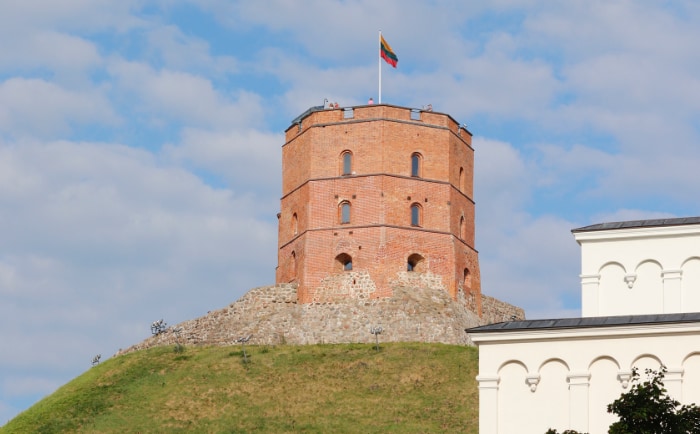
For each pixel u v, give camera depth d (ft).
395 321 407.44
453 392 362.33
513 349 209.97
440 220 427.74
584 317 223.10
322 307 417.49
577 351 206.59
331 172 429.79
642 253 236.22
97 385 382.83
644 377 202.18
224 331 420.36
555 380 207.41
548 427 205.98
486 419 208.74
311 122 435.53
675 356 201.57
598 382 205.16
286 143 447.83
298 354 398.21
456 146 439.63
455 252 427.33
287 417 353.10
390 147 428.15
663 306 233.35
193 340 421.18
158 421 355.15
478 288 439.22
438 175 431.43
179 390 374.84
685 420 187.93
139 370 392.68
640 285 235.20
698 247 233.55
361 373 380.17
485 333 210.79
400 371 379.14
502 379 209.87
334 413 354.13
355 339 407.64
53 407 366.63
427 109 439.63
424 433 336.49
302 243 427.74
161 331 427.74
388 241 420.36
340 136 431.43
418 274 421.18
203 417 356.59
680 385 200.34
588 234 239.50
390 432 338.34
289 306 424.05
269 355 398.62
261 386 374.84
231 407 361.92
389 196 424.46
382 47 439.63
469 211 442.91
